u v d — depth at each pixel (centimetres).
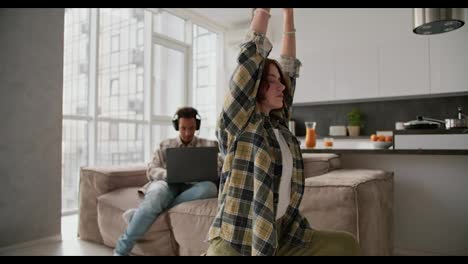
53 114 264
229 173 98
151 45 463
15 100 241
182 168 211
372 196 160
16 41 243
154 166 240
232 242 91
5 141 236
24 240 245
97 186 255
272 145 98
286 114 117
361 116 506
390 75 448
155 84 475
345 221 152
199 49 550
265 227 87
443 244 196
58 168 266
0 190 233
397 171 213
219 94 579
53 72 264
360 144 474
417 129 322
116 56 421
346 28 482
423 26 315
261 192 89
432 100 457
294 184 106
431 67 422
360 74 469
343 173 191
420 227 204
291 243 106
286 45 120
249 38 98
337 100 486
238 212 92
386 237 178
